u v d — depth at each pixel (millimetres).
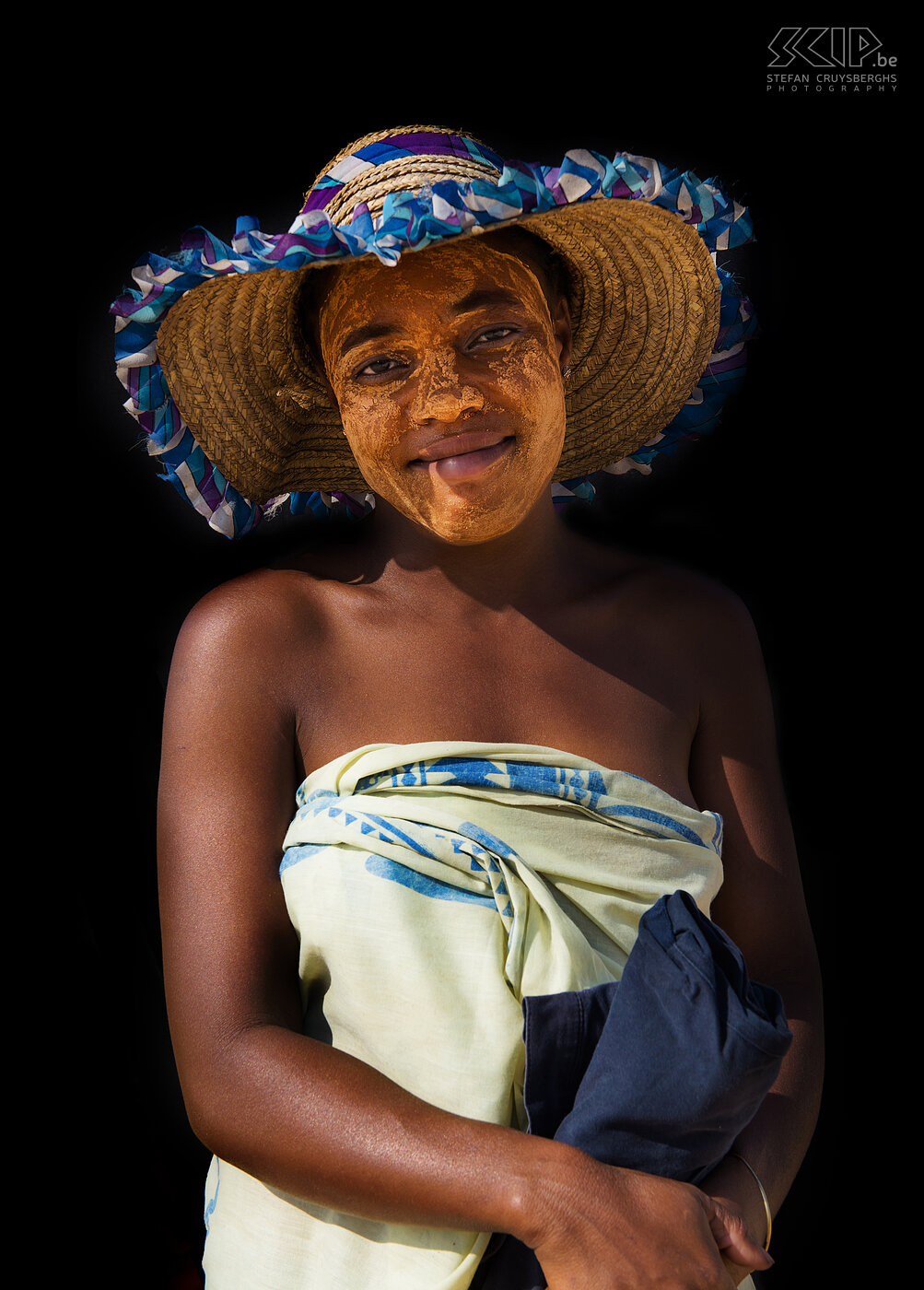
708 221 1630
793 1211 2523
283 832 1504
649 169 1494
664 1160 1251
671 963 1251
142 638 2373
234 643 1542
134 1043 2234
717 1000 1229
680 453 2467
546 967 1371
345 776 1466
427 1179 1229
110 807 2301
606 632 1646
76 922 2238
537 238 1582
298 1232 1365
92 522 2354
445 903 1392
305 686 1550
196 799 1486
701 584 1739
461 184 1322
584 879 1447
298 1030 1436
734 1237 1235
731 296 1800
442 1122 1262
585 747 1578
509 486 1424
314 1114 1284
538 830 1455
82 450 2350
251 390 1698
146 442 1745
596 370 1773
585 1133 1247
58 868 2238
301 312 1638
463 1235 1297
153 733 2354
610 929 1439
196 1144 2230
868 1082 2541
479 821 1442
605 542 1776
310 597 1595
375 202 1499
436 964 1360
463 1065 1330
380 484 1478
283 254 1340
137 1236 2154
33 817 2230
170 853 1482
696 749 1699
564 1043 1318
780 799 1718
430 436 1405
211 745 1504
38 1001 2184
